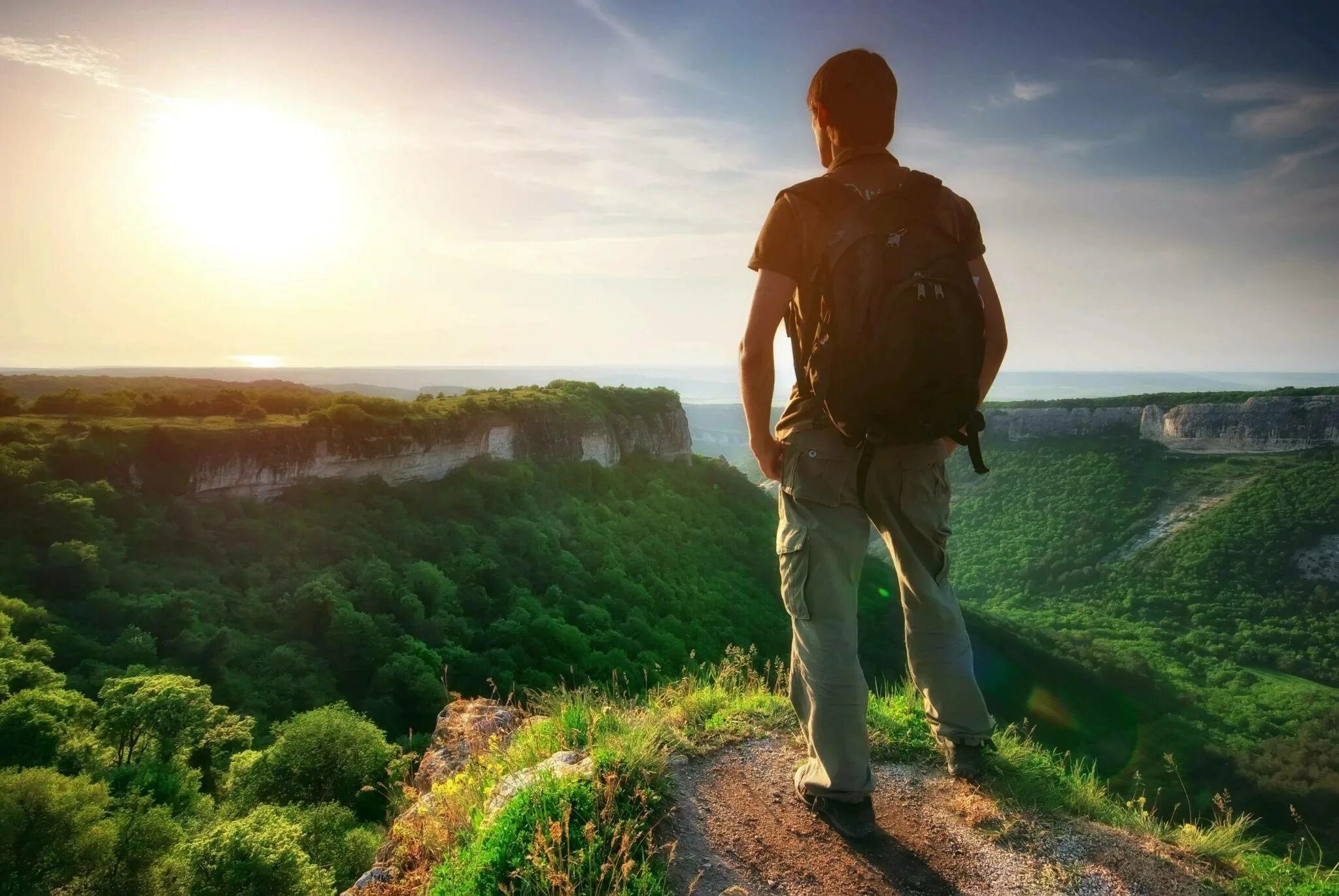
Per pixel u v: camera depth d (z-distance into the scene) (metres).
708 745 3.12
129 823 18.67
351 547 41.81
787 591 2.52
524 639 36.69
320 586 36.31
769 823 2.57
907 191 2.20
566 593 42.97
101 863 17.55
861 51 2.38
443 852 2.76
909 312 2.03
